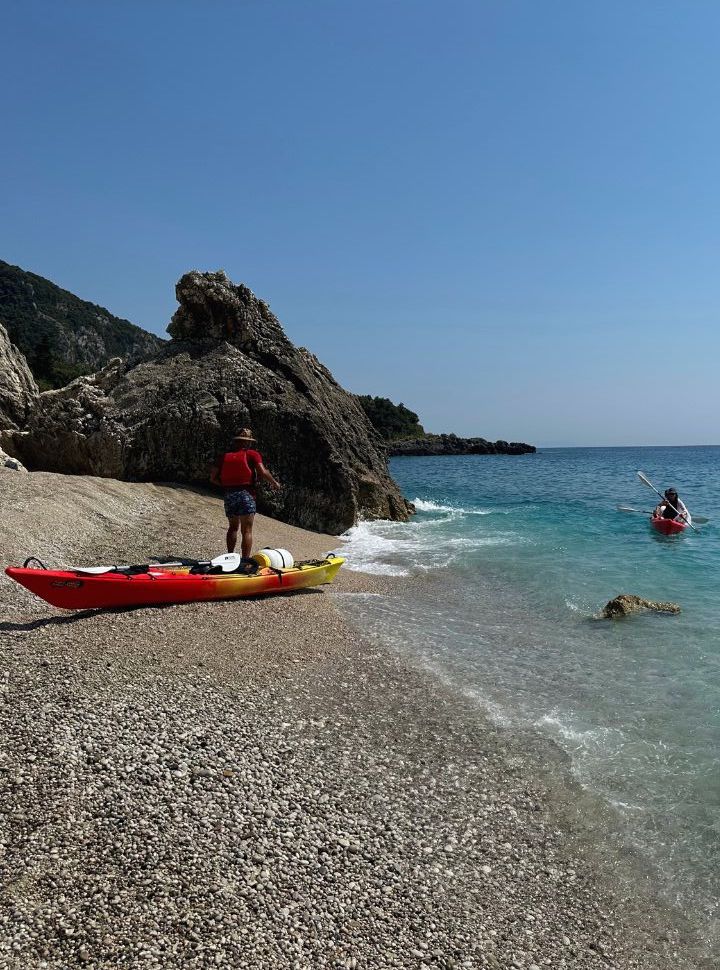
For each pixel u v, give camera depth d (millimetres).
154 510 13477
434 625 9617
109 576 8133
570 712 6918
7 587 8445
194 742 5480
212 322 18922
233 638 7977
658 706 7098
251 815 4695
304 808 4887
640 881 4602
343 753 5742
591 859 4781
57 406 16375
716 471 70375
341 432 21359
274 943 3689
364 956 3721
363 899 4125
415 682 7410
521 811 5242
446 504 28906
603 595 11727
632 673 8008
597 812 5285
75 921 3639
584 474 62062
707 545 17219
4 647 6762
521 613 10531
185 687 6441
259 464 10969
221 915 3807
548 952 3971
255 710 6219
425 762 5785
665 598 11547
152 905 3805
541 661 8359
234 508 10727
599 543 17406
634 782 5688
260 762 5375
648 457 138125
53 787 4641
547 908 4305
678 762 6004
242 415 16719
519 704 7059
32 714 5496
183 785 4887
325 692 6859
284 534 15492
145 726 5586
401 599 11047
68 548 10414
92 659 6773
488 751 6070
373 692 7020
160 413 16062
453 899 4258
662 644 9062
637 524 21391
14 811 4375
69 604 7883
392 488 23438
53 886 3846
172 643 7547
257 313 19688
